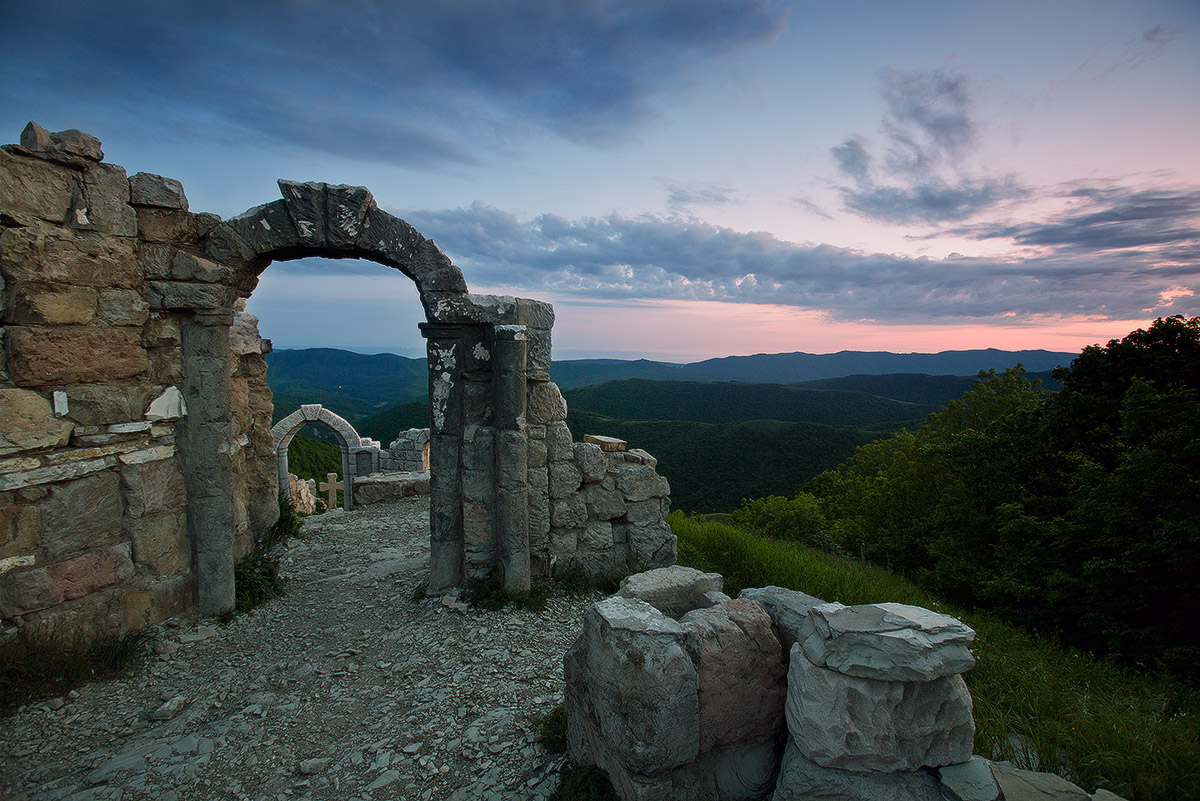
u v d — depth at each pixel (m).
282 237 6.45
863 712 2.76
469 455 6.97
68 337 5.26
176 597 6.18
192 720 4.70
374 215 6.64
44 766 4.06
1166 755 3.24
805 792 2.85
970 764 2.84
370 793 3.81
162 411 5.99
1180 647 7.02
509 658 5.59
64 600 5.20
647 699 2.95
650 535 7.87
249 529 7.78
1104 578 8.04
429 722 4.58
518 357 6.65
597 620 3.35
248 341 8.30
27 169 4.99
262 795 3.81
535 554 7.28
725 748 3.27
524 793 3.65
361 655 5.80
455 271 6.77
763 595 3.90
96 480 5.49
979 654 5.08
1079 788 2.88
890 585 8.24
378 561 8.86
